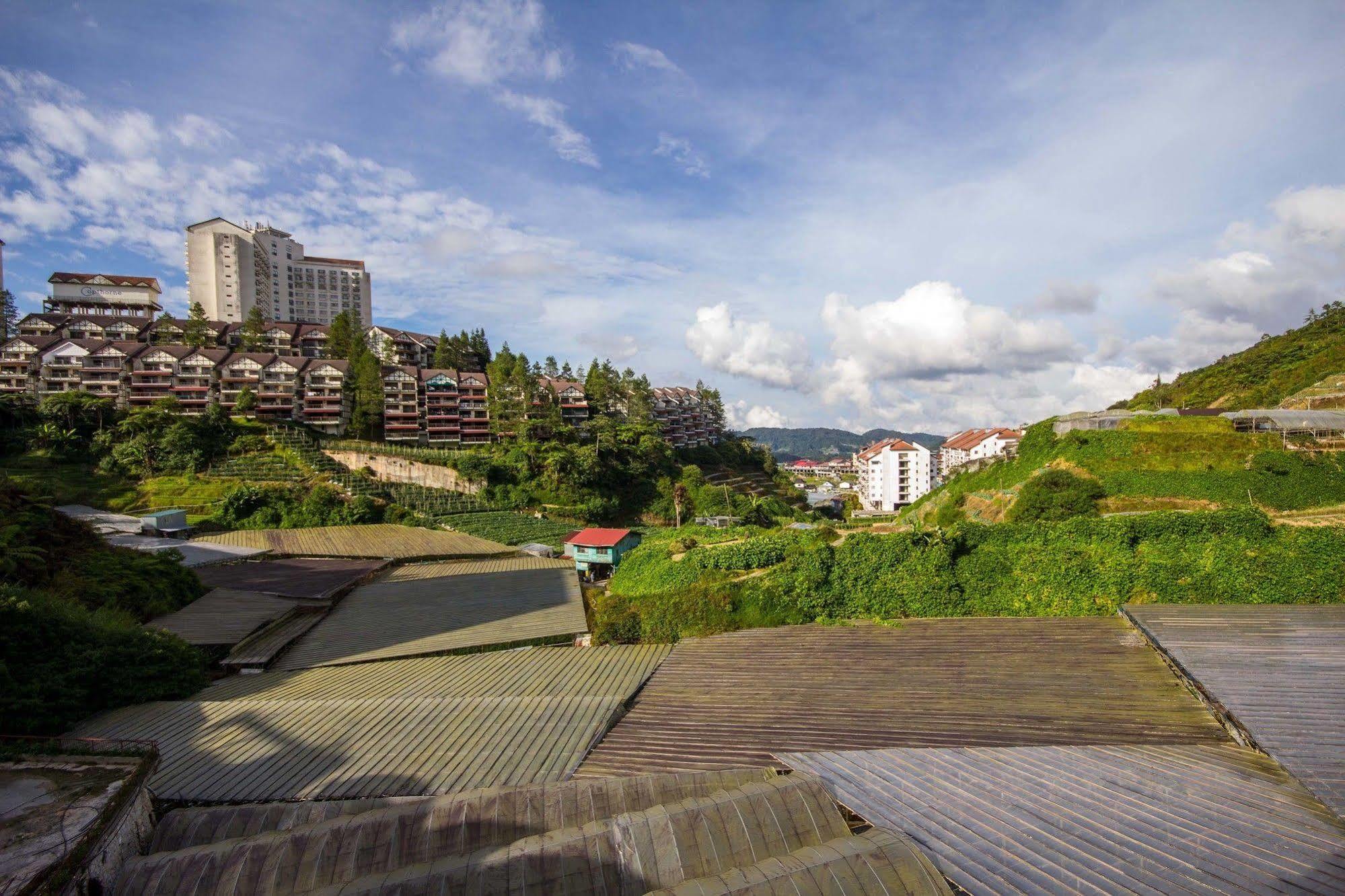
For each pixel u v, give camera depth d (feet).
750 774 47.60
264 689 77.71
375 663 86.58
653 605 93.71
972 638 75.87
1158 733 50.78
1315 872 31.53
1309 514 96.73
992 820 38.47
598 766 52.65
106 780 43.29
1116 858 33.76
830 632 83.15
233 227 478.18
